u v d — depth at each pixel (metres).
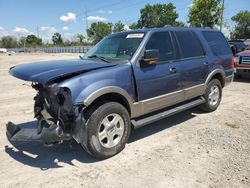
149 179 3.63
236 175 3.67
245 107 6.99
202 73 6.03
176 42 5.45
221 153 4.32
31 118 6.31
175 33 5.53
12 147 4.73
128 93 4.41
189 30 5.99
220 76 6.75
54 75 3.77
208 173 3.74
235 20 68.38
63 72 3.86
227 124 5.68
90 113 4.00
